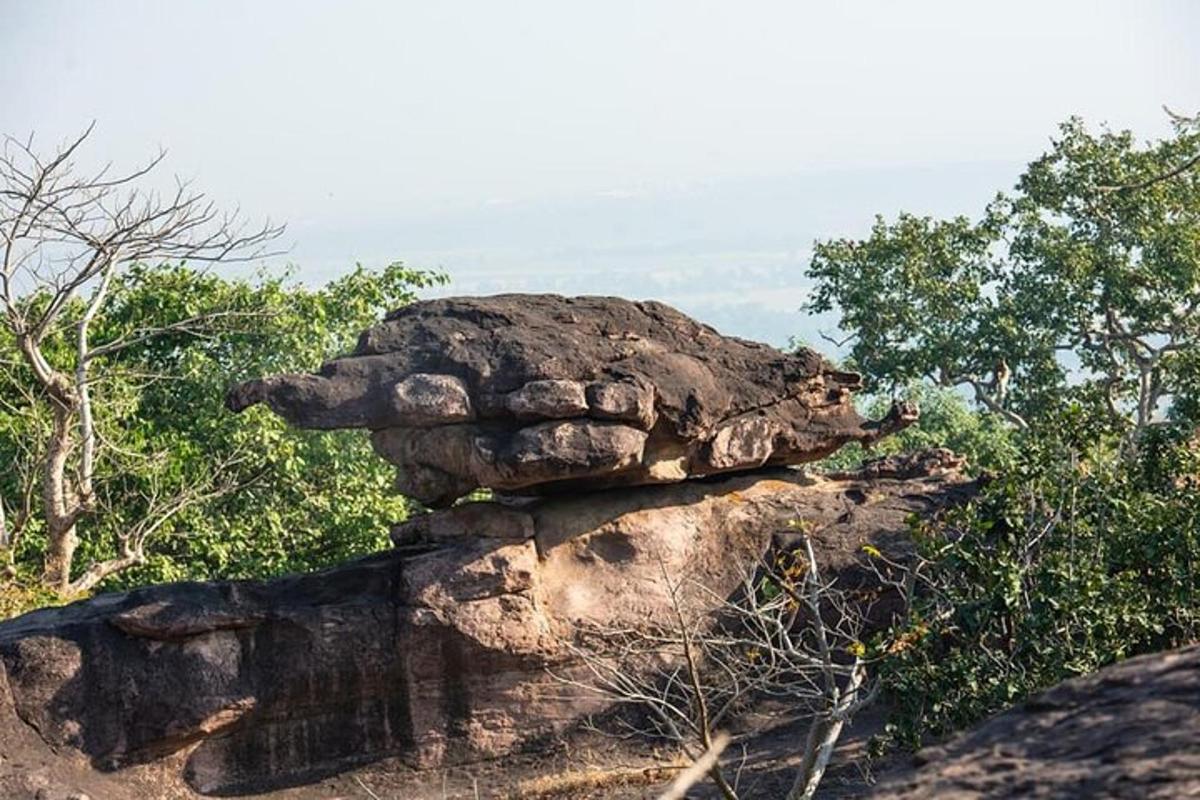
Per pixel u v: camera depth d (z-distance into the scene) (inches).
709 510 816.3
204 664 740.7
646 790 725.9
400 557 788.6
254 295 1369.3
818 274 1562.5
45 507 1167.6
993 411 1520.7
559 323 798.5
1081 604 615.8
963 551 642.8
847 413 852.0
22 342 1151.6
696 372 794.8
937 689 616.4
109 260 1193.4
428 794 743.1
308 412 749.3
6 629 756.0
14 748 716.7
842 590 775.7
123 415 1272.1
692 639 745.6
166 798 731.4
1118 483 676.1
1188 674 230.1
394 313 805.9
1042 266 1507.1
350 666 750.5
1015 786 207.2
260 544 1285.7
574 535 791.7
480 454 742.5
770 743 747.4
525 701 764.0
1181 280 1461.6
